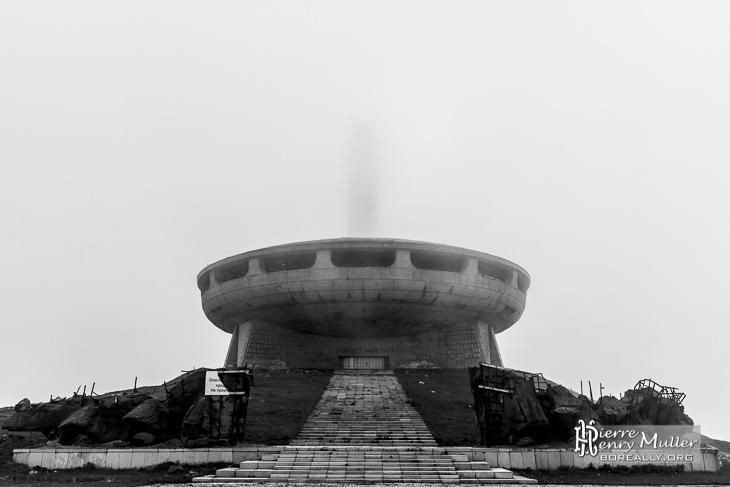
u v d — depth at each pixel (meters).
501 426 26.97
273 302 44.59
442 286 43.53
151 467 24.78
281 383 37.41
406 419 30.05
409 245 43.34
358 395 35.16
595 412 28.58
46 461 25.52
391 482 21.50
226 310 47.62
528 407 27.48
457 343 47.81
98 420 27.95
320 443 26.64
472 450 24.78
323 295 43.25
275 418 29.77
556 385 34.25
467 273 44.31
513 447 25.98
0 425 35.53
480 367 27.83
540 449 25.19
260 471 22.64
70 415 29.70
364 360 49.50
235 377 27.38
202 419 26.72
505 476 22.27
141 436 26.97
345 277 42.72
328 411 31.61
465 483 21.42
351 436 27.52
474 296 44.66
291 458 23.91
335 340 50.00
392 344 49.78
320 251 43.41
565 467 25.05
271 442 26.75
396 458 23.77
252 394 34.00
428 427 28.98
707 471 25.69
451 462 23.45
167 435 27.55
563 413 28.03
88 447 26.34
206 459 24.91
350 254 44.47
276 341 47.94
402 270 42.91
